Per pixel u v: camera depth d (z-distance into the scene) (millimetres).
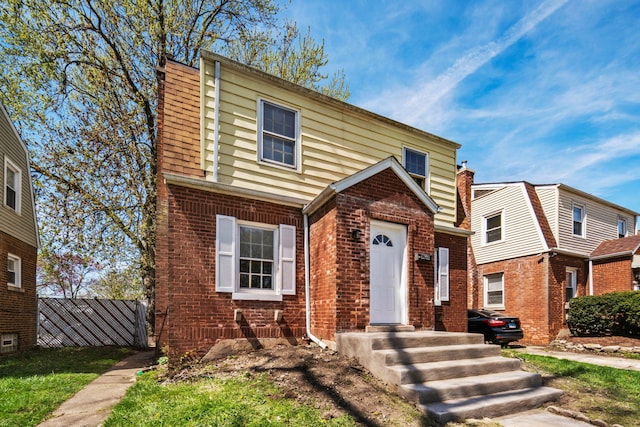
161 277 8039
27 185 12156
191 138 7496
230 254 7258
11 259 11164
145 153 14336
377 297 8000
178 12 14438
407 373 5395
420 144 11234
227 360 6523
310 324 7898
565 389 6324
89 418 4340
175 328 6449
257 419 3979
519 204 16094
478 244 18016
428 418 4715
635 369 8836
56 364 8477
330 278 7285
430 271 8656
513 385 5953
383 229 8352
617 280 15461
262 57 17734
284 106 8617
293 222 8211
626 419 5051
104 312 13234
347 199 7504
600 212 17641
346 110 9703
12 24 12008
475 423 4742
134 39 13875
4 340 10352
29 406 4699
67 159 13188
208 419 3916
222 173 7516
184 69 7863
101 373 7352
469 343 7195
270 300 7566
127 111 14234
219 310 6949
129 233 14039
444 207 11531
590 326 14070
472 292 17281
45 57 12555
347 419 4250
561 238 15531
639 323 12586
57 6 12750
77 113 13570
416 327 8148
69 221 13141
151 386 5324
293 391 4902
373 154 10070
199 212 7070
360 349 6207
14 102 12422
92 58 13586
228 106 7809
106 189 13539
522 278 15594
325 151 9141
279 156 8453
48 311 12742
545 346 13938
